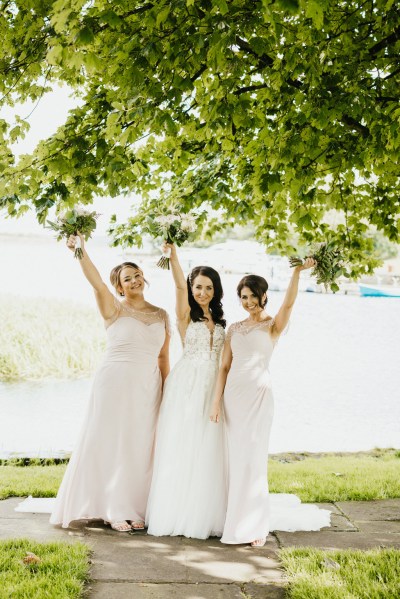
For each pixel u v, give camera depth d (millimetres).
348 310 27734
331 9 4098
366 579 3203
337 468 6164
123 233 7082
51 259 46906
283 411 9836
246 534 3896
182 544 3889
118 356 4348
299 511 4477
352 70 4191
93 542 3855
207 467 4105
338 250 4348
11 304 18406
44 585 3082
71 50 3422
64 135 4301
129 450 4266
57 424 8633
